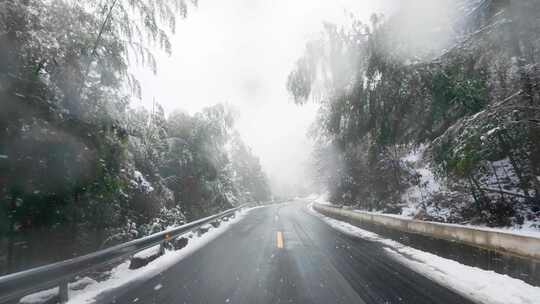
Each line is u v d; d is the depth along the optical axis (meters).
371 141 15.27
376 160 16.78
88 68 6.50
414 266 6.60
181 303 4.62
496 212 8.90
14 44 4.99
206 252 8.91
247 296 4.86
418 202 13.91
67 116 6.14
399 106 11.55
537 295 4.48
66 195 6.31
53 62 5.73
